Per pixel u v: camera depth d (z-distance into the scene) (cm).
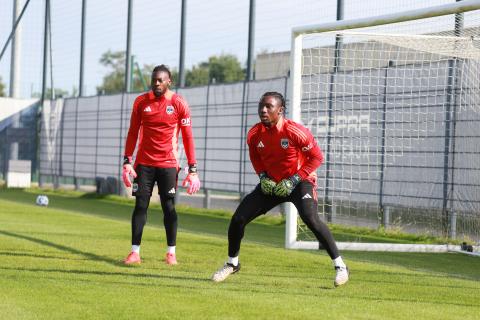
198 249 1758
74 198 4069
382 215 2411
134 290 1132
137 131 1502
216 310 988
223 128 3191
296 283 1269
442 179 2217
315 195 1249
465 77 2147
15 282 1177
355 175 2436
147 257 1573
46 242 1788
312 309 1017
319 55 2269
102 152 4097
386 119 2347
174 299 1062
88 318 918
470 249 1925
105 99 4066
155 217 2964
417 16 1670
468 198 2144
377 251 1959
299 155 1217
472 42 1922
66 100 4466
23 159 4809
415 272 1509
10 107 4778
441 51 1998
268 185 1214
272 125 1191
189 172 1515
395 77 2294
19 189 4653
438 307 1080
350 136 2430
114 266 1409
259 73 4472
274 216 2955
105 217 2891
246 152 3050
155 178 1487
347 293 1178
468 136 2141
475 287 1317
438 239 2227
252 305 1031
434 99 2231
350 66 2352
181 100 1489
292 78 1864
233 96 3127
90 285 1166
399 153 2328
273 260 1588
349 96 2408
